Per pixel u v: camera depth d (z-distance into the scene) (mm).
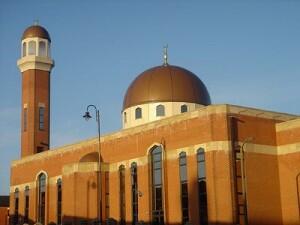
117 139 60906
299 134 51375
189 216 50562
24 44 79125
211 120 49844
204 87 65812
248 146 50562
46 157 71688
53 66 79500
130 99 64688
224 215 47688
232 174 48438
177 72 64625
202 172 50125
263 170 51125
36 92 77125
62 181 63375
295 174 51188
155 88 63125
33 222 71625
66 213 60625
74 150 67125
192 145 51344
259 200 50062
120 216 58781
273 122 53469
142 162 56781
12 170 78312
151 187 55406
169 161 53656
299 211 50375
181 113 57969
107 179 61188
